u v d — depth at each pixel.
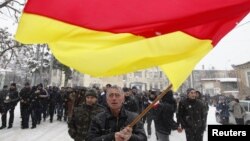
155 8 2.46
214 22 2.75
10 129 12.70
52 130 12.97
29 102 12.96
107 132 3.18
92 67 2.56
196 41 2.76
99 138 3.01
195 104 6.94
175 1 2.46
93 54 2.55
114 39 2.58
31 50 19.11
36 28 2.48
